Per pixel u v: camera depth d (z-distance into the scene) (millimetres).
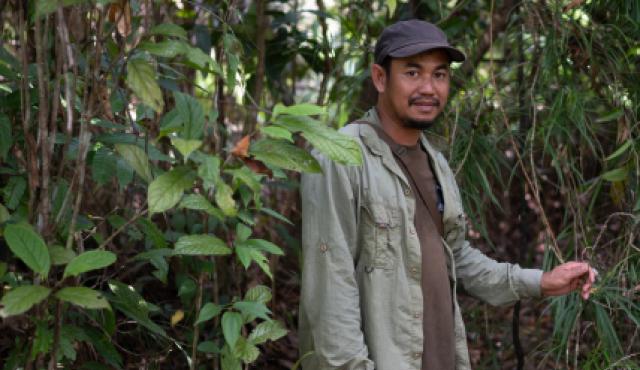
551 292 1967
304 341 1769
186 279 1866
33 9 1524
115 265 2057
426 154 1911
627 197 2424
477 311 2777
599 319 2246
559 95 2396
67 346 1542
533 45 2639
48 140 1483
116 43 1843
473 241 3137
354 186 1754
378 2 3184
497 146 2719
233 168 1528
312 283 1724
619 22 2467
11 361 1510
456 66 2770
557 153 2463
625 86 2430
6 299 1255
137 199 2307
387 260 1756
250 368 2529
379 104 1895
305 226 1752
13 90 1676
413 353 1758
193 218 2211
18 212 1537
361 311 1782
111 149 1724
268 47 2715
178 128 1536
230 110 3197
